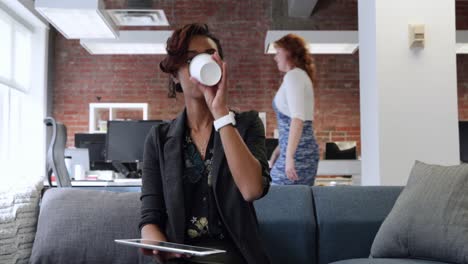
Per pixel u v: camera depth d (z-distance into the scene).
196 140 1.45
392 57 2.80
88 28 4.65
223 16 7.54
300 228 2.12
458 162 2.77
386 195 2.23
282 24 7.48
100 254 2.00
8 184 2.12
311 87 2.69
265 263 1.35
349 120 7.37
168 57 1.37
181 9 7.54
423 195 1.93
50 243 2.01
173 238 1.34
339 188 2.26
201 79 1.25
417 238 1.86
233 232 1.33
